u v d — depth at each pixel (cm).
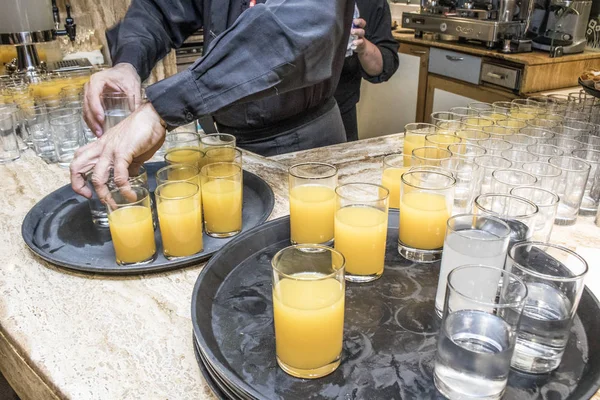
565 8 251
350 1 115
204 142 127
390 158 117
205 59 88
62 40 256
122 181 89
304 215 92
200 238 93
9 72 194
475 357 54
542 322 59
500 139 119
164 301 81
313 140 166
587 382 59
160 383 63
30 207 115
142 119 90
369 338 70
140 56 152
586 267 62
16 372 74
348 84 246
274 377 62
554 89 262
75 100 156
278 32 86
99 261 91
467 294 64
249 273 85
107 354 69
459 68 297
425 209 87
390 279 85
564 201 104
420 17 322
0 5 182
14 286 85
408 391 60
